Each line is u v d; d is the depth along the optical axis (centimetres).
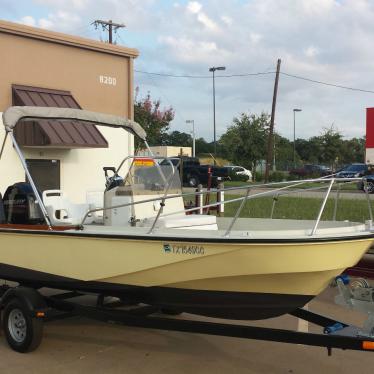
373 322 409
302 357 496
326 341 404
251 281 430
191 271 437
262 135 4378
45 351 514
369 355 498
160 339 552
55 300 526
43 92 1069
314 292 438
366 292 432
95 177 1143
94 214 589
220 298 452
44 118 555
